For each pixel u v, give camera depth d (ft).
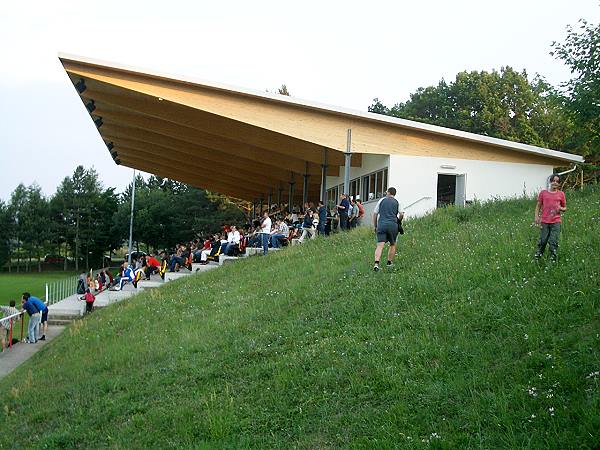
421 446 20.06
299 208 118.11
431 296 34.99
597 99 71.36
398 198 85.20
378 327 32.42
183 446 24.93
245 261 74.33
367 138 84.69
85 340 53.88
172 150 137.39
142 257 127.54
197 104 77.97
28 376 44.73
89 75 74.33
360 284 41.81
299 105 81.05
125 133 119.44
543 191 36.52
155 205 237.45
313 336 34.04
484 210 62.64
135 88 75.61
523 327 26.96
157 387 32.78
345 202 80.84
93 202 261.44
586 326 25.36
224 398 28.81
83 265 269.44
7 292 169.89
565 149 179.63
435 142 87.25
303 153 101.14
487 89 193.26
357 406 24.63
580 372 21.74
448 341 27.91
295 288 46.91
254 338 36.55
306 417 25.04
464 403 22.11
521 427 19.56
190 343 39.78
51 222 260.01
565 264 34.22
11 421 34.40
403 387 24.76
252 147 111.96
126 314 60.49
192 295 60.49
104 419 30.45
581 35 72.08
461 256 41.68
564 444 18.03
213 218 222.07
